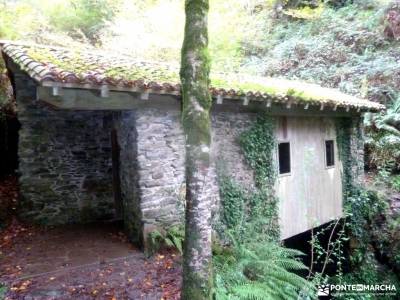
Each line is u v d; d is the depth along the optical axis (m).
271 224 6.61
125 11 13.00
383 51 12.59
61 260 5.00
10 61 6.20
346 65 12.65
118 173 7.18
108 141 7.33
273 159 6.74
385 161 10.46
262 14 15.78
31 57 4.77
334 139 8.52
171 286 4.17
